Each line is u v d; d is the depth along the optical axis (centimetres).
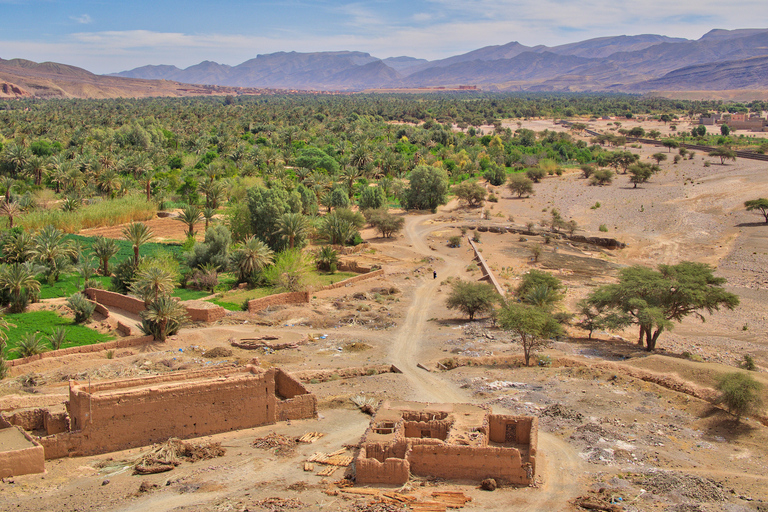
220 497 2727
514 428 3158
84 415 3114
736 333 6222
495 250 9888
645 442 3369
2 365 4444
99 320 5925
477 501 2684
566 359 4856
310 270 8150
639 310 5247
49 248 7131
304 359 4997
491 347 5297
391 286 7581
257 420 3591
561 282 7931
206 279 7238
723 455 3231
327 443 3359
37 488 2780
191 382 3459
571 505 2655
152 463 3039
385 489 2798
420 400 4012
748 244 9681
